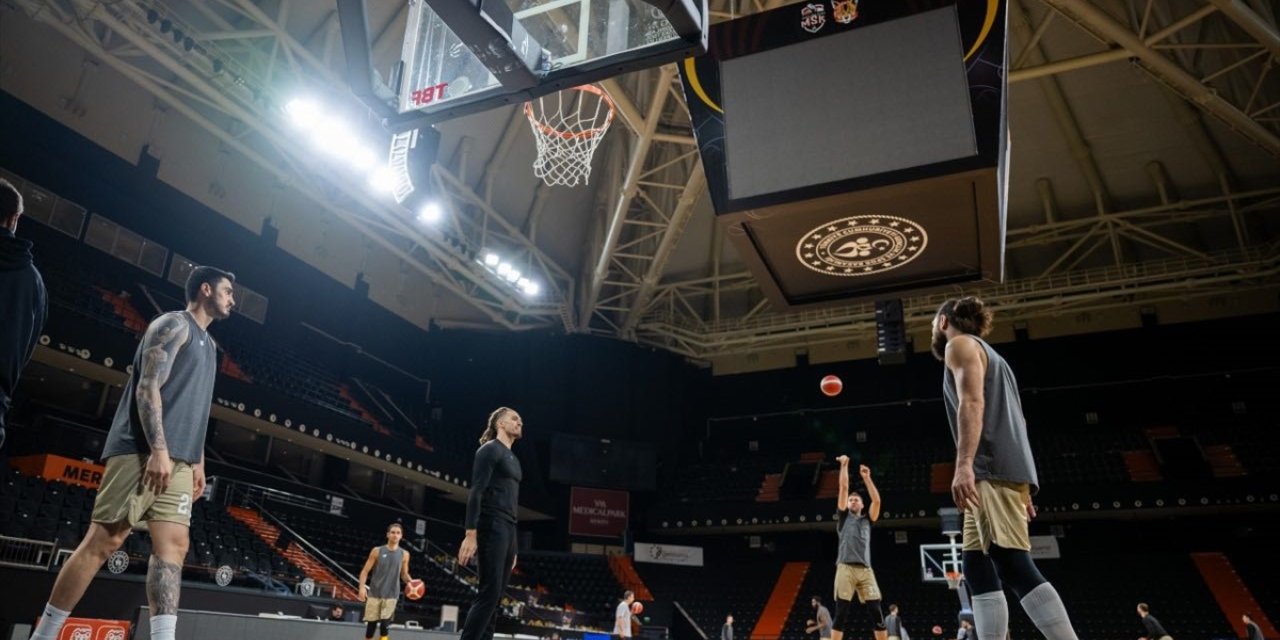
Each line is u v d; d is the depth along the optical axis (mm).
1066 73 20750
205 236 19922
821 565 25938
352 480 23312
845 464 7531
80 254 17312
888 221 5918
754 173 5812
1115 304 25266
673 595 25641
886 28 5738
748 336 27656
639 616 24312
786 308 7387
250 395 17703
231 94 15844
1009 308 25016
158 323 3332
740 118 5926
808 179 5684
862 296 7125
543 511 25406
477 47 3547
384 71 17656
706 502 26562
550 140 21016
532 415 26234
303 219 22594
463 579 20891
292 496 18938
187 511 3268
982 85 5441
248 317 21172
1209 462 23234
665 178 24688
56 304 14578
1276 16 15492
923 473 26203
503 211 23984
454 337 27438
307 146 17344
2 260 2840
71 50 16938
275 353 21453
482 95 3959
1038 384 27250
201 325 3596
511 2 3941
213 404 16891
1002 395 3174
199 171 19688
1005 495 3016
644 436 27422
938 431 27969
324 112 16531
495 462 4613
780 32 5961
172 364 3314
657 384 28188
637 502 27906
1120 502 22547
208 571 13508
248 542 15852
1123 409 26328
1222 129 21453
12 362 2807
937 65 5570
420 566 20344
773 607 24812
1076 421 26672
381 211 19734
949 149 5422
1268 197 23281
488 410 26422
